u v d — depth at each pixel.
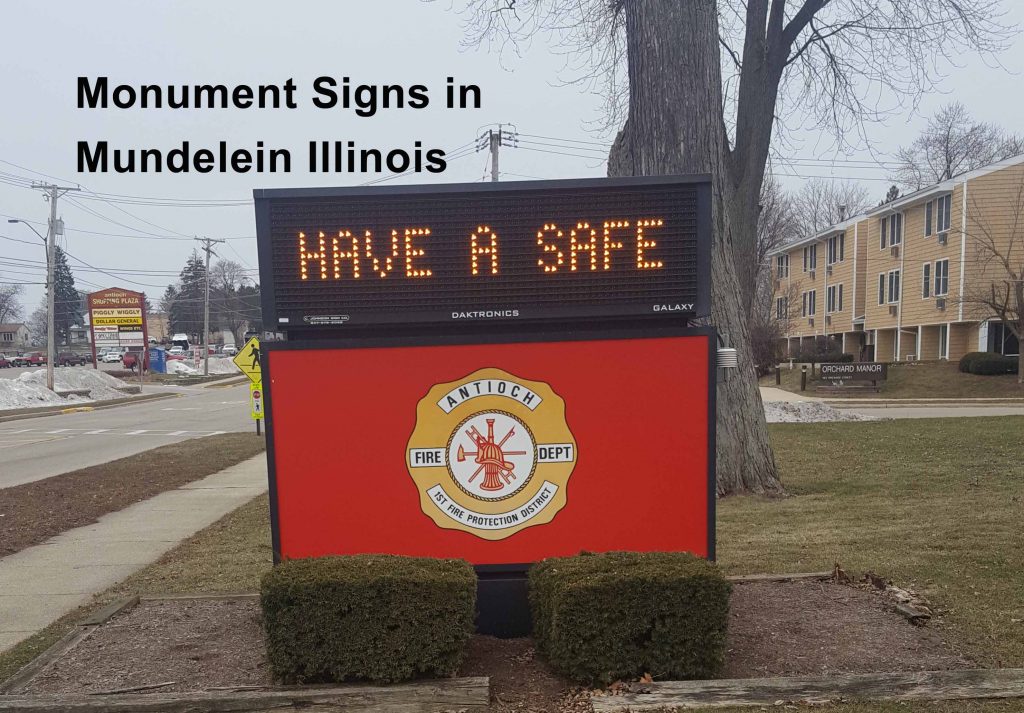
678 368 4.30
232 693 3.50
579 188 4.15
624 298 4.22
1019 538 6.23
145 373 62.25
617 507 4.34
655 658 3.59
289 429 4.32
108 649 4.24
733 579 5.24
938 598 4.77
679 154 8.59
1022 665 3.75
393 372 4.32
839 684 3.47
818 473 10.18
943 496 8.38
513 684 3.70
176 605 5.11
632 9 8.92
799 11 12.02
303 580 3.56
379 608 3.55
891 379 30.41
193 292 112.94
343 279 4.21
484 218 4.20
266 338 4.47
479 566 4.34
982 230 29.02
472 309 4.22
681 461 4.31
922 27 12.77
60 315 101.12
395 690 3.48
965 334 32.44
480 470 4.35
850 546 6.21
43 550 7.29
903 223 36.16
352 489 4.34
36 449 17.91
